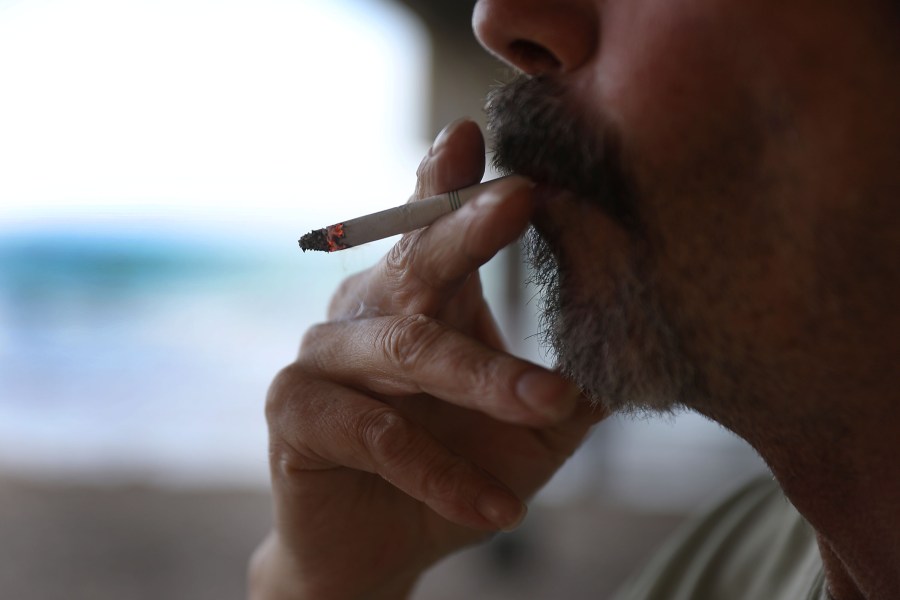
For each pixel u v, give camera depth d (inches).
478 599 122.5
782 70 18.6
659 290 20.7
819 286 19.4
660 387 21.3
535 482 36.0
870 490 22.7
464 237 21.9
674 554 40.3
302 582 34.4
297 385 28.4
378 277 26.5
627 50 20.0
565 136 20.9
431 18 185.6
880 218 18.6
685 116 19.4
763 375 20.9
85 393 241.3
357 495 32.7
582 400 34.4
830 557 27.7
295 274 414.0
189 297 369.4
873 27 18.2
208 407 231.9
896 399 20.4
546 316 23.6
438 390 22.8
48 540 143.5
